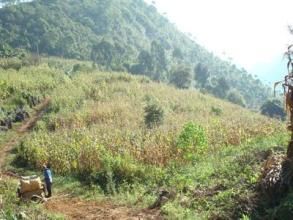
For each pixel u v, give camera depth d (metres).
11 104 48.38
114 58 137.50
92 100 49.41
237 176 16.45
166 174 20.38
